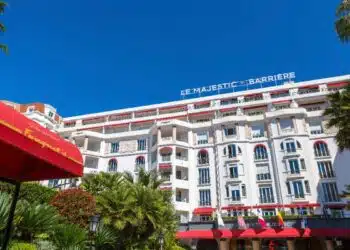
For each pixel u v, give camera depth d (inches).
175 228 965.8
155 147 1838.1
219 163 1722.4
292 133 1651.1
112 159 1977.1
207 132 1868.8
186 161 1777.8
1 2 683.4
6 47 694.5
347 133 897.5
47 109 2210.9
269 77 2153.1
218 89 2247.8
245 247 1376.7
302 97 1875.0
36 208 454.3
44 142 191.0
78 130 2202.3
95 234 605.3
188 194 1696.6
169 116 2080.5
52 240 462.6
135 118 2176.4
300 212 1459.2
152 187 1008.9
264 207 1526.8
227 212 1573.6
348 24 863.1
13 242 382.0
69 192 665.6
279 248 1352.1
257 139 1745.8
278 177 1585.9
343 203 1438.2
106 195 765.9
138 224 761.6
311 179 1525.6
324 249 1179.9
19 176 262.1
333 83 1886.1
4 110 167.0
